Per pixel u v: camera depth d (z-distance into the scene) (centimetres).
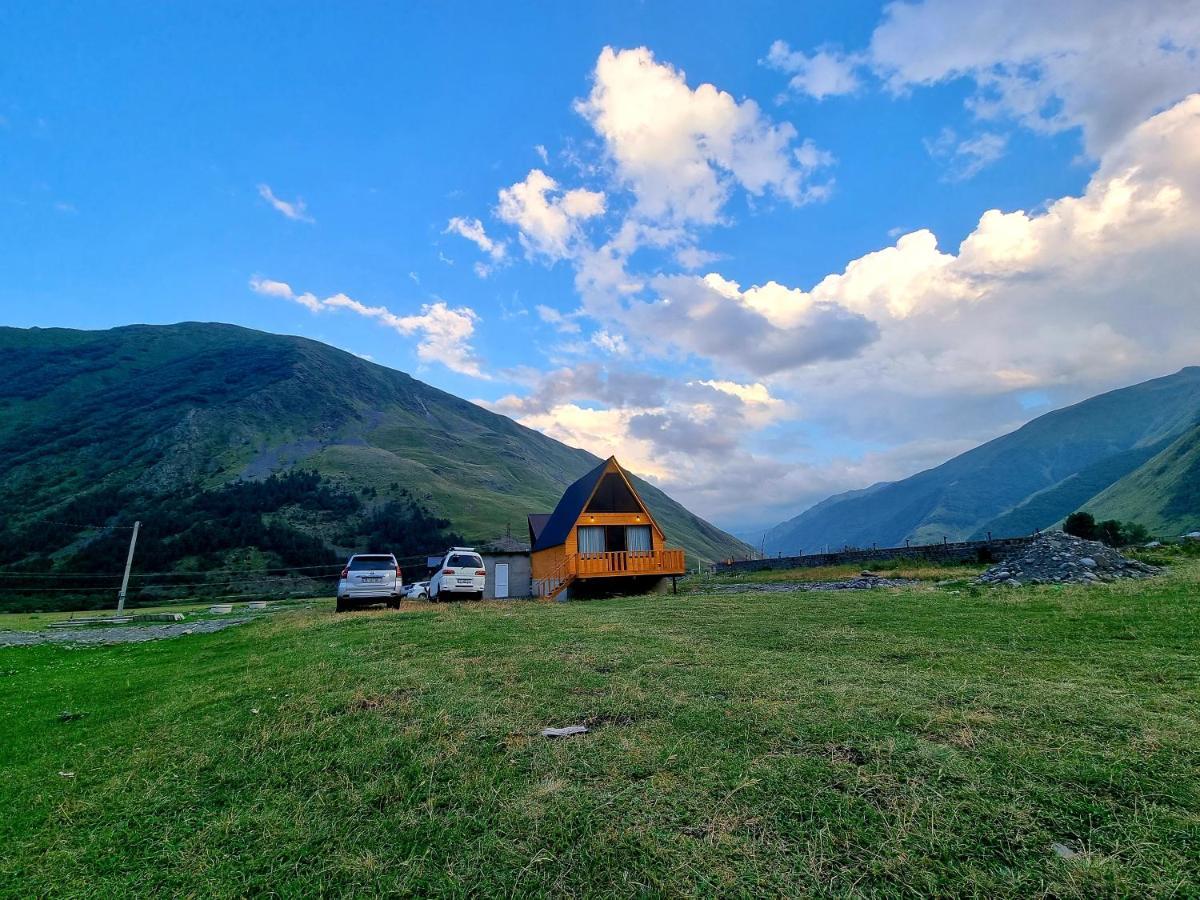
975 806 320
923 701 491
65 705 773
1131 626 794
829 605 1259
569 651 807
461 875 298
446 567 2389
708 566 5834
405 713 555
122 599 4725
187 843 357
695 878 281
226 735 546
